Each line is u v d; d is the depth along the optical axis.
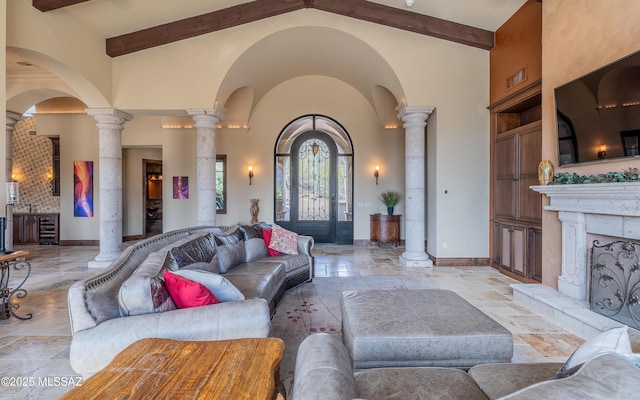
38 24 4.17
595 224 3.22
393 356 1.84
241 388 1.22
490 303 3.84
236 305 1.86
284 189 8.66
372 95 7.82
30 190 8.76
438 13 5.18
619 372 0.77
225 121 8.40
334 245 8.46
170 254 2.61
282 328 3.16
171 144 8.45
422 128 5.87
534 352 2.65
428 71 5.74
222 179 8.50
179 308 1.98
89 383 1.24
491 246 5.79
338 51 6.42
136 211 9.57
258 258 4.37
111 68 5.56
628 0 2.80
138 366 1.37
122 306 1.85
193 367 1.36
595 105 3.02
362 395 1.35
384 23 5.31
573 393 0.73
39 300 4.02
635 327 2.74
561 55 3.59
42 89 6.42
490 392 1.39
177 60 5.60
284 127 8.55
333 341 1.45
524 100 4.80
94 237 8.51
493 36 5.57
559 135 3.50
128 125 8.59
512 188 5.09
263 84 7.72
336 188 8.65
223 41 5.59
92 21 4.95
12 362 2.53
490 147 5.78
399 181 8.52
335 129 8.66
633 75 2.64
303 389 1.09
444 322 2.02
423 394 1.35
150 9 4.89
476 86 5.78
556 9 3.66
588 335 2.93
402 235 8.48
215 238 3.74
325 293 4.31
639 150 2.61
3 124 3.52
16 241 8.45
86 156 8.49
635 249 2.75
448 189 5.84
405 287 4.58
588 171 3.21
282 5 5.21
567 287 3.57
